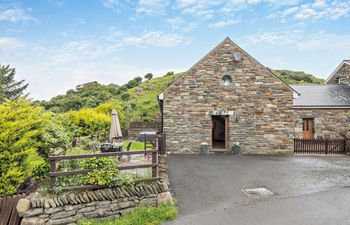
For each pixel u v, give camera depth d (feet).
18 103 25.05
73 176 21.85
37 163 25.21
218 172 34.22
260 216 20.95
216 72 48.03
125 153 23.17
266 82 48.03
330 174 33.40
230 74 47.96
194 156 45.62
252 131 48.14
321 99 62.34
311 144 49.21
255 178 31.48
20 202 18.81
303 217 20.57
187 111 48.14
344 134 58.80
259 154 47.78
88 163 21.86
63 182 21.21
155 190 23.09
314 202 23.76
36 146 26.40
